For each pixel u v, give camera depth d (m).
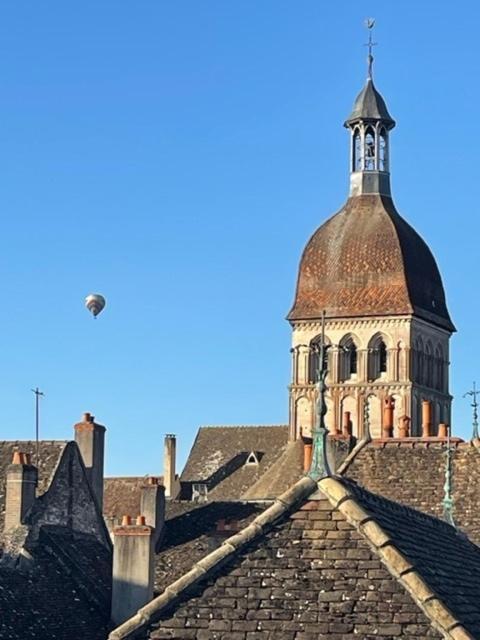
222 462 153.88
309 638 21.17
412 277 153.50
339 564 21.81
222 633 21.56
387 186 158.50
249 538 22.34
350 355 151.50
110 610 52.66
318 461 23.00
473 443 49.25
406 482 48.16
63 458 61.31
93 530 62.19
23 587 51.53
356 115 158.62
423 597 21.12
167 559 60.62
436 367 156.75
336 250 154.25
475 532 45.19
